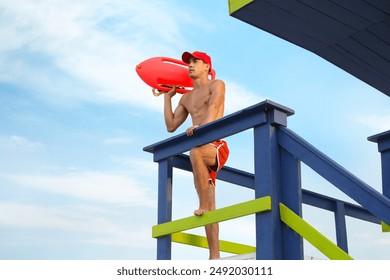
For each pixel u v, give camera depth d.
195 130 6.57
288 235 5.57
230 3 7.18
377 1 6.69
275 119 5.83
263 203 5.64
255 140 5.94
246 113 6.02
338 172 5.30
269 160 5.74
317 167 5.46
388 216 4.87
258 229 5.69
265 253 5.55
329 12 6.96
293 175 5.69
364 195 5.08
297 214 5.55
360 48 7.67
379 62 7.92
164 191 7.00
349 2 6.73
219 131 6.36
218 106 7.98
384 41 7.46
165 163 7.10
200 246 7.55
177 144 6.90
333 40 7.59
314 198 8.27
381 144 7.62
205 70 8.45
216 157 7.52
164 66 8.96
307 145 5.59
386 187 7.47
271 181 5.68
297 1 6.77
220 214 6.13
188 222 6.48
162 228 6.82
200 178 7.29
